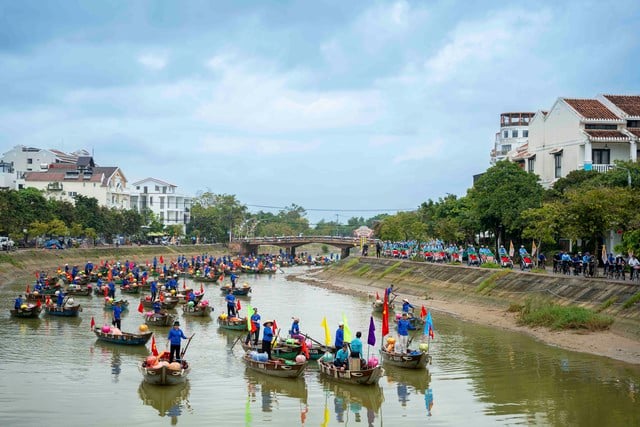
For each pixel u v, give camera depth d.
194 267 121.38
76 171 167.25
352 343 37.97
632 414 32.06
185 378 37.94
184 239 183.12
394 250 110.38
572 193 63.22
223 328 57.09
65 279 92.81
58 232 122.88
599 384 37.28
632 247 49.62
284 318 64.06
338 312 68.62
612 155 81.25
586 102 86.31
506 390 36.56
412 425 31.09
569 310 53.12
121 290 84.69
